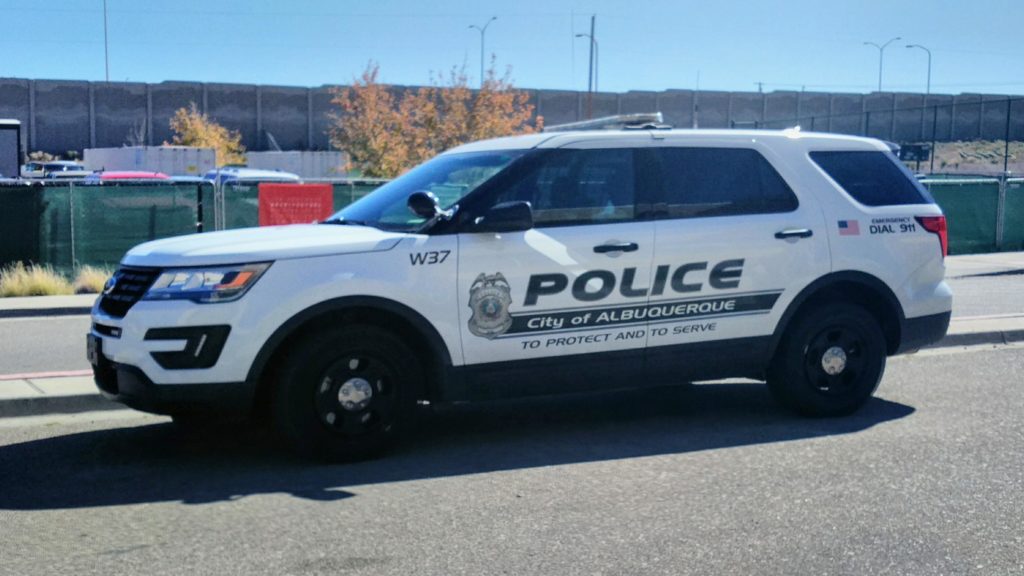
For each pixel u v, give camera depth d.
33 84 59.69
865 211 7.89
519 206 6.70
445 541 5.22
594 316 7.04
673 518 5.56
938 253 8.19
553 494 6.00
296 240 6.56
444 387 6.75
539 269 6.87
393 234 6.72
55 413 8.08
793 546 5.15
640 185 7.24
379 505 5.80
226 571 4.82
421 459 6.76
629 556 5.01
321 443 6.53
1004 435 7.31
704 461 6.70
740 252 7.39
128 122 61.25
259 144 62.91
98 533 5.35
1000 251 25.25
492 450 6.99
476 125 36.25
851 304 7.83
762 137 7.72
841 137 8.07
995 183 24.98
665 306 7.21
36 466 6.61
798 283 7.59
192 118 55.38
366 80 37.34
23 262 19.02
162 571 4.83
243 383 6.30
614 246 7.04
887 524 5.47
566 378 7.04
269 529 5.40
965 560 4.98
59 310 15.67
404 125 36.50
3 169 26.67
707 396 8.74
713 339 7.39
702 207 7.38
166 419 7.89
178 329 6.21
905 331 8.05
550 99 59.78
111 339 6.41
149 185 19.80
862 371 7.86
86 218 19.42
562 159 7.09
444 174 7.37
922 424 7.65
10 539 5.26
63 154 60.22
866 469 6.48
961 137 62.28
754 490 6.06
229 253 6.34
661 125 7.95
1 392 8.15
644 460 6.73
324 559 4.98
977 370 9.77
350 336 6.50
